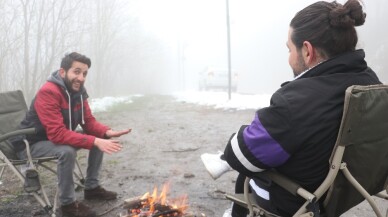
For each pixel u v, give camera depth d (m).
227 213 2.01
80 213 2.91
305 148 1.40
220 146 5.46
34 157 2.96
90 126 3.38
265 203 1.61
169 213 2.62
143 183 3.83
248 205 1.62
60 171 2.85
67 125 3.14
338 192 1.44
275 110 1.40
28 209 3.16
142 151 5.24
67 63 3.05
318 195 1.40
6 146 3.06
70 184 2.89
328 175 1.39
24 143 3.02
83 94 3.36
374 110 1.40
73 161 2.88
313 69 1.47
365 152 1.43
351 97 1.31
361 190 1.43
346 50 1.49
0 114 3.25
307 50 1.52
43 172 4.18
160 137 6.20
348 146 1.38
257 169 1.47
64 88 3.03
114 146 2.86
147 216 2.54
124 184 3.80
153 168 4.36
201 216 2.94
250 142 1.43
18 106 3.40
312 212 1.43
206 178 3.95
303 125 1.37
